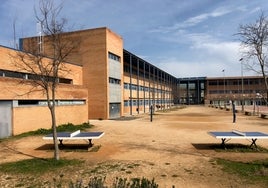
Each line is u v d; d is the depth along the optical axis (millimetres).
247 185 9195
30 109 23984
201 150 15359
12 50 24219
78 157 13602
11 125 21875
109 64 42219
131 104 55125
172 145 17109
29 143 18234
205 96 119938
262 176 10109
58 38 13695
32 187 9234
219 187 9078
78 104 32438
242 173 10508
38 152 15164
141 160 12875
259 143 17578
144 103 67375
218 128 27203
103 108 41031
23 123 23078
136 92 60844
